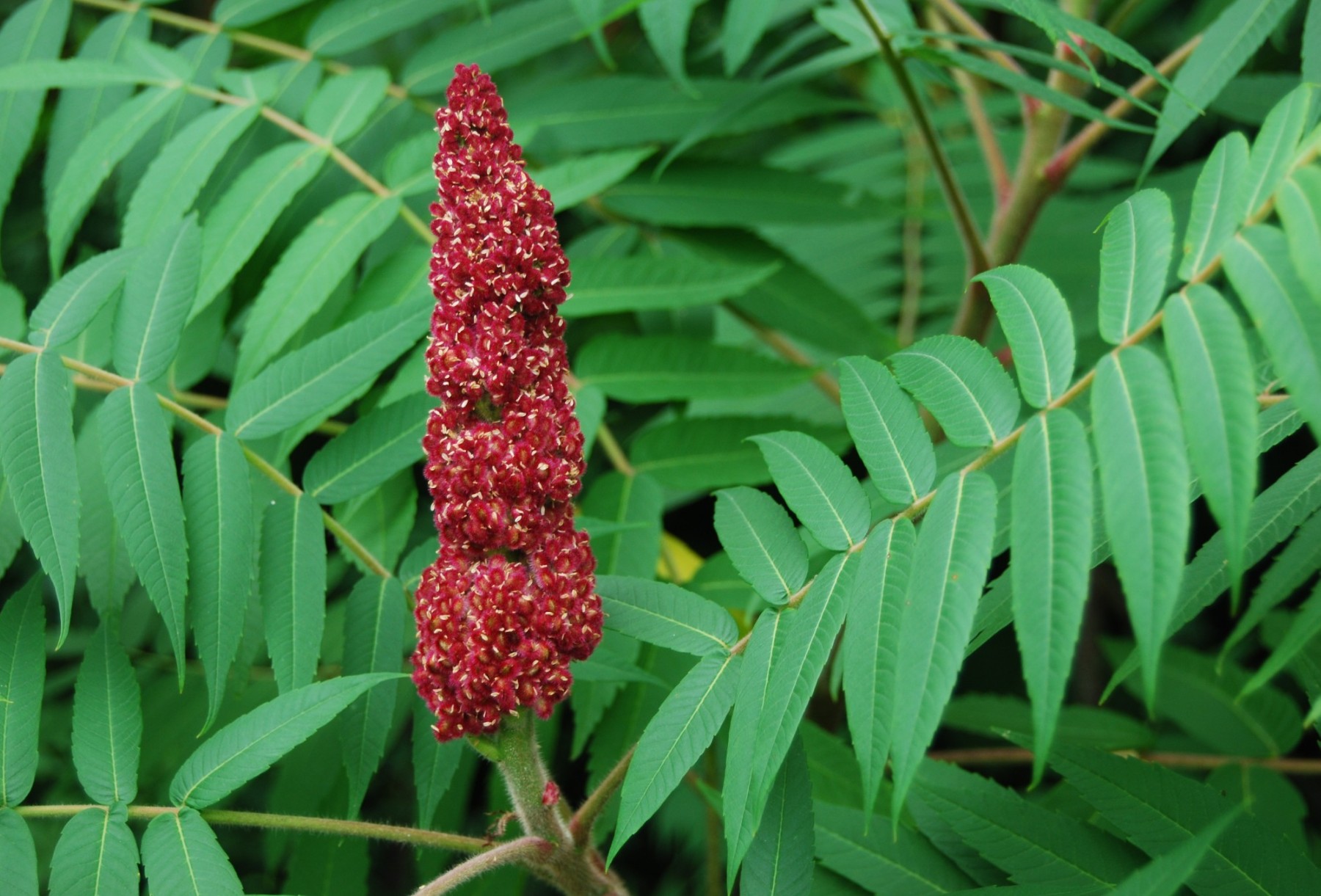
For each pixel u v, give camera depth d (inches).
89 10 51.5
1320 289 32.8
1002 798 38.1
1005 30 68.5
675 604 37.3
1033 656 32.9
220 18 46.4
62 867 36.4
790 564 36.6
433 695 36.7
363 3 46.6
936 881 38.1
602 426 44.4
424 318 39.2
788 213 46.6
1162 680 47.3
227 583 37.9
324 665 46.6
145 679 48.1
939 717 33.3
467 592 36.4
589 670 39.1
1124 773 37.4
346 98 44.5
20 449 37.6
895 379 36.4
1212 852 36.7
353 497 39.2
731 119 45.4
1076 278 58.5
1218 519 32.6
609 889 38.1
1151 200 35.0
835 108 47.2
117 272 39.3
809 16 64.9
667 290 44.1
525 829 37.6
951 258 66.4
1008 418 35.1
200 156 42.8
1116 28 48.3
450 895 43.3
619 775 37.6
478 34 46.7
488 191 37.0
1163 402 33.3
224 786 36.7
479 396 36.7
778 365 44.2
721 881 43.6
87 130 44.8
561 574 36.5
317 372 39.0
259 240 42.4
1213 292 33.6
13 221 50.0
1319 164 34.0
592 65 61.5
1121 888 33.4
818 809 38.9
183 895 36.0
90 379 42.6
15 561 51.4
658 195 46.6
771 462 36.9
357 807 38.5
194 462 38.4
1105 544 36.9
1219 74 40.1
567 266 37.1
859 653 34.4
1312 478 36.1
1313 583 49.1
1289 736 45.6
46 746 50.2
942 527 34.3
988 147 48.8
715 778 43.5
